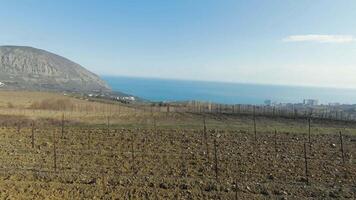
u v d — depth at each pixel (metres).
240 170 29.47
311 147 37.22
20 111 71.56
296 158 33.12
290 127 49.09
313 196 24.11
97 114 66.81
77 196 23.22
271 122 57.41
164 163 31.23
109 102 112.38
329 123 57.03
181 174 28.28
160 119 60.09
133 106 95.38
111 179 26.48
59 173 27.83
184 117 63.56
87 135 41.94
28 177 26.78
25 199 22.38
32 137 38.97
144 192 24.14
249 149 36.16
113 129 45.56
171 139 40.16
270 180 27.19
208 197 23.55
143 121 56.53
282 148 36.69
